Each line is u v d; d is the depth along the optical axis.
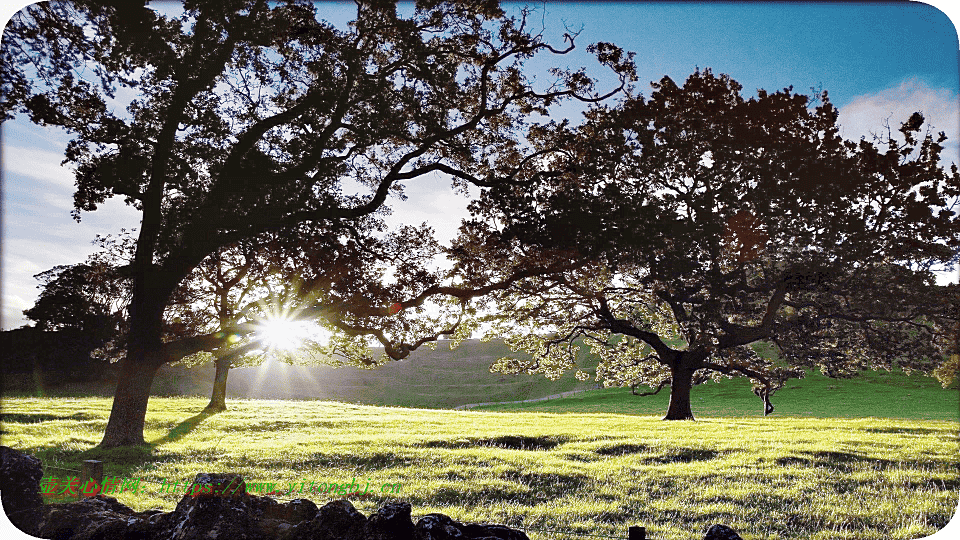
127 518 7.91
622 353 36.69
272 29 17.38
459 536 6.97
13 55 15.29
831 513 10.88
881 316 24.28
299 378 63.00
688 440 18.45
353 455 16.09
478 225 19.86
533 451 17.41
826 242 23.44
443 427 23.39
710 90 25.41
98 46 16.31
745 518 10.76
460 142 20.39
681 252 22.39
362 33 18.33
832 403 49.75
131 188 17.73
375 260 20.05
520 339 35.38
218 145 17.70
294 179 17.94
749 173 24.45
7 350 24.42
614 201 19.12
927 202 22.05
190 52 17.52
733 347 29.67
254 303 21.55
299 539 6.93
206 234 17.45
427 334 21.34
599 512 10.95
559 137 20.64
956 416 38.53
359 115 18.67
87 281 21.09
